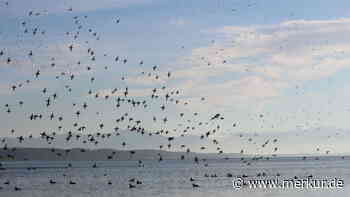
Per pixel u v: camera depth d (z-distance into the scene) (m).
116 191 117.62
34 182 144.75
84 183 141.00
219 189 120.62
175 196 106.94
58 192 116.50
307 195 106.31
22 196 109.88
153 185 132.62
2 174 188.75
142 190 120.62
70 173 199.12
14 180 153.12
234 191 114.94
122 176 177.75
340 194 108.50
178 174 192.00
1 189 123.00
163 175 185.25
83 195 111.56
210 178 162.38
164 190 119.31
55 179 158.50
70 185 134.12
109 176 178.12
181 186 128.75
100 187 127.94
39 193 114.75
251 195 107.94
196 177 168.25
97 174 192.12
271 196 106.00
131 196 108.56
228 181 146.00
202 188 123.50
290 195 106.62
